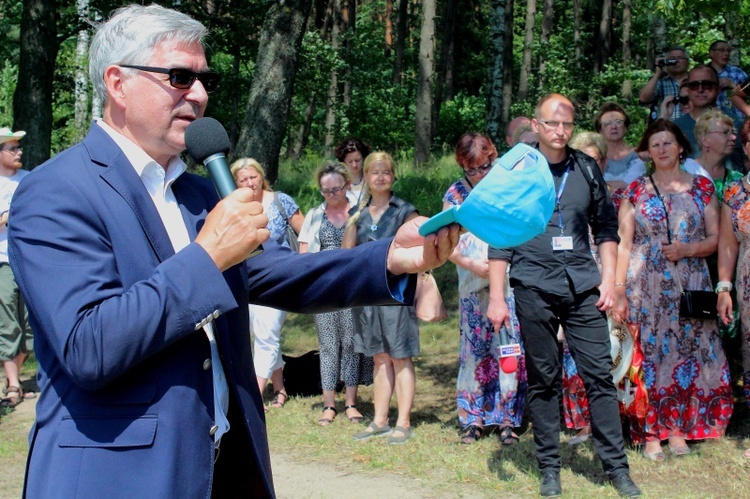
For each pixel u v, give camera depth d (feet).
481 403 18.01
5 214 22.04
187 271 6.05
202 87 6.94
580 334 14.89
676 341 16.87
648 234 17.02
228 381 6.86
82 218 6.29
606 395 14.92
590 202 15.05
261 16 47.06
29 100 43.16
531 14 81.92
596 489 15.19
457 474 16.31
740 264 16.83
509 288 17.88
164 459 6.17
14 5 61.57
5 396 22.91
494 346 17.89
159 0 45.09
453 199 17.63
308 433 19.30
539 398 15.14
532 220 6.19
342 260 7.27
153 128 6.77
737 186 16.72
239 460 7.16
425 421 19.93
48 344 6.47
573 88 71.97
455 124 100.07
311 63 60.29
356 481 16.31
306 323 30.40
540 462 15.21
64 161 6.54
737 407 18.94
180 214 7.19
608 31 84.53
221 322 6.84
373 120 81.46
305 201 47.85
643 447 17.07
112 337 5.80
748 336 16.84
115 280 6.26
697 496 14.70
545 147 15.01
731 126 18.38
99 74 6.86
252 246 6.26
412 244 7.03
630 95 70.95
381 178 18.43
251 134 34.91
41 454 6.35
